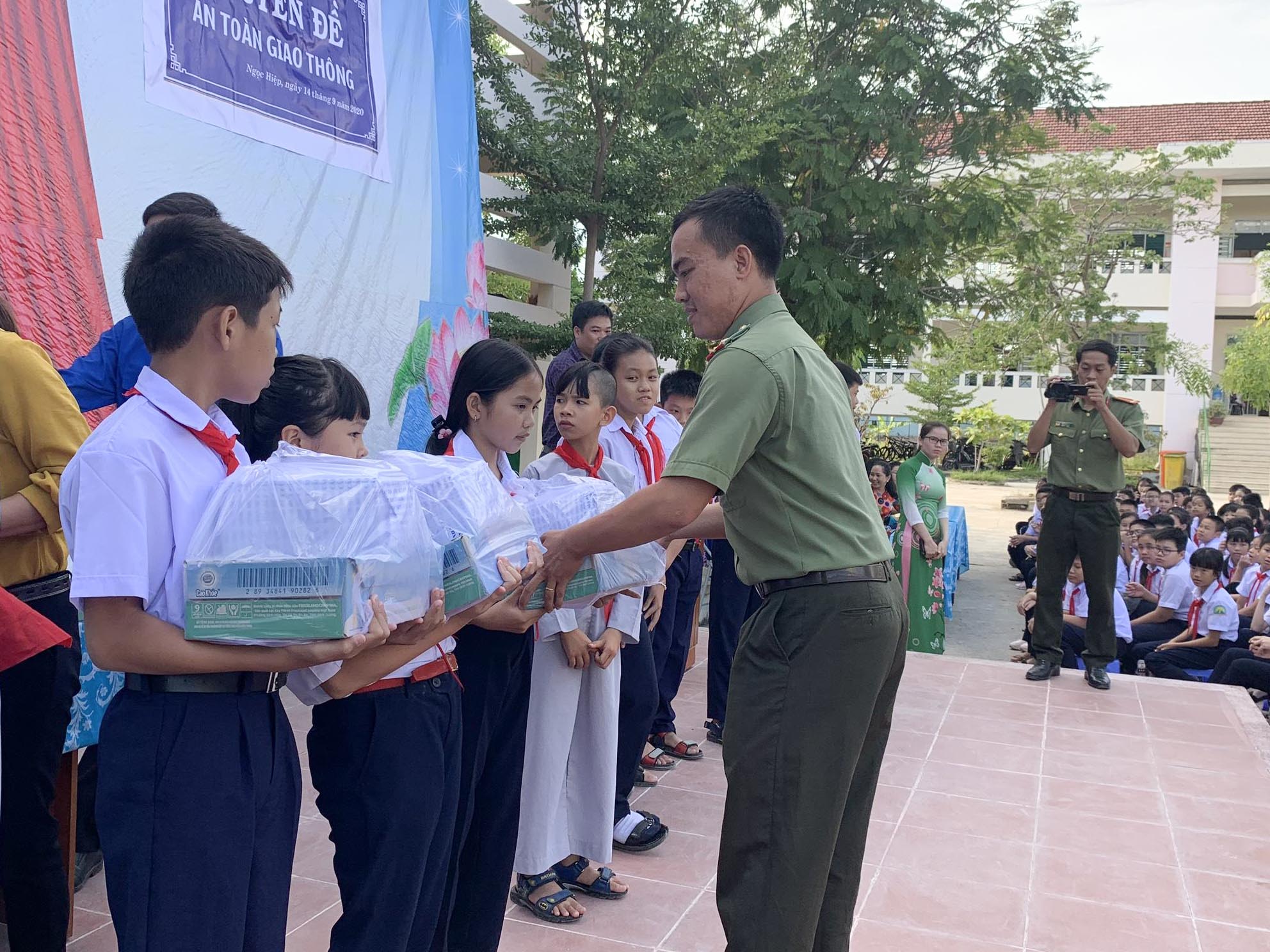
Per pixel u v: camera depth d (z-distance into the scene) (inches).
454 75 206.5
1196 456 967.0
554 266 359.6
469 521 67.1
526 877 108.6
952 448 1155.9
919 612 269.6
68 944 98.3
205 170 147.0
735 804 79.0
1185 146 812.6
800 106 368.8
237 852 58.1
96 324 128.1
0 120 115.1
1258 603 250.1
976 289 481.1
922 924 109.3
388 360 188.9
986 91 405.7
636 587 99.9
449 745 76.6
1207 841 133.2
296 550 54.7
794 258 373.1
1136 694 205.3
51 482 80.4
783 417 75.7
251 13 155.1
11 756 81.7
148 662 54.4
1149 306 1003.9
